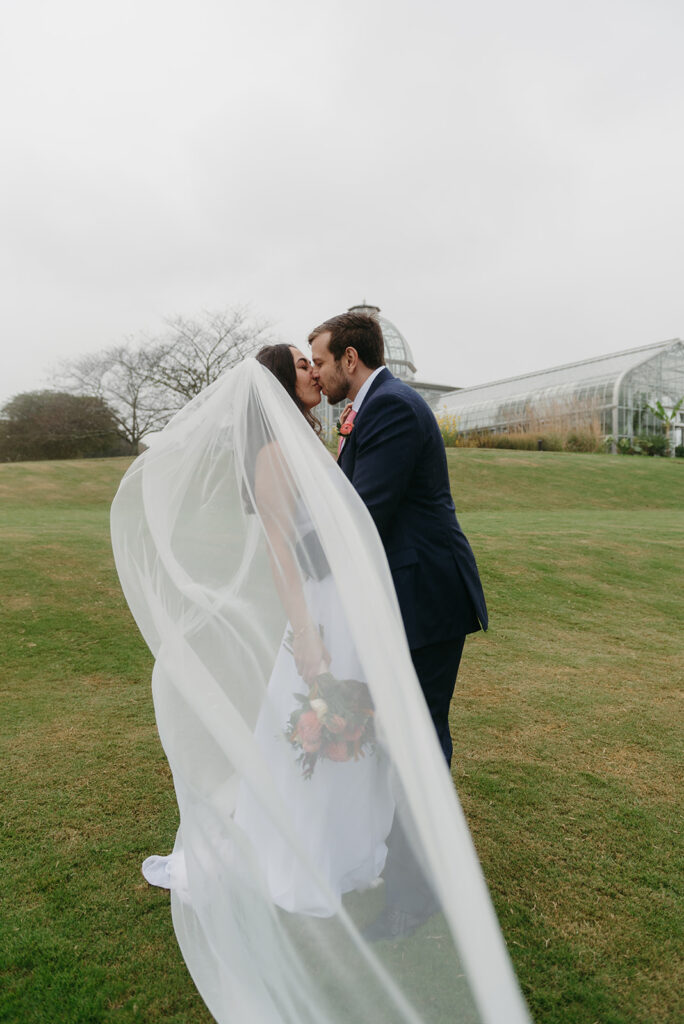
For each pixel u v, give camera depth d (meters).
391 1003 1.33
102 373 28.14
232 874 1.49
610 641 5.27
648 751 3.20
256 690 1.74
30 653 4.50
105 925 1.93
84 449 32.19
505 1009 1.23
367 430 1.96
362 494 1.90
